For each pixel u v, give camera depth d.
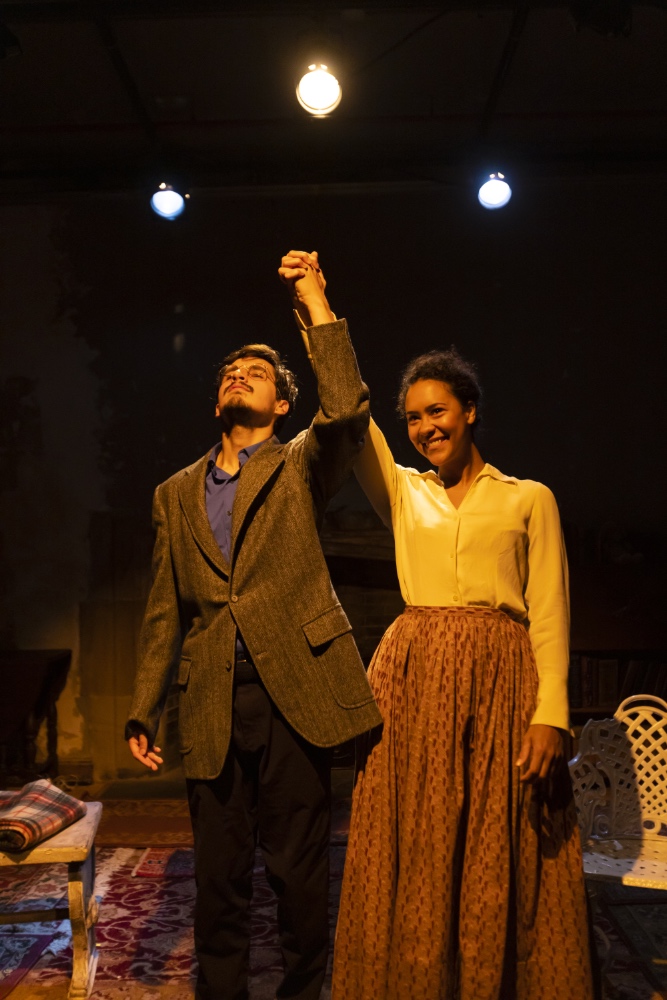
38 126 4.63
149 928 2.59
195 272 4.95
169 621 1.88
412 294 4.96
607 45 4.02
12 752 4.58
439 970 1.50
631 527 4.87
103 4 3.52
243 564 1.72
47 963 2.37
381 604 5.07
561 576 1.69
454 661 1.61
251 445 1.88
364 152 4.89
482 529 1.66
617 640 4.62
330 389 1.66
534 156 4.84
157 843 3.49
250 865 1.79
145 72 4.16
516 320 4.95
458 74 4.23
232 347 4.93
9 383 4.91
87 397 4.91
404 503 1.77
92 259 4.94
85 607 4.80
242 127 4.67
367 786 1.62
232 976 1.76
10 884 2.98
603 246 4.95
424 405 1.73
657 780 2.20
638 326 4.93
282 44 3.96
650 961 2.31
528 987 1.53
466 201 4.96
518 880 1.55
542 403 4.93
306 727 1.66
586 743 2.18
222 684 1.69
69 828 2.23
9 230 4.95
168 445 4.89
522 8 3.55
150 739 1.85
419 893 1.53
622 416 4.91
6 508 4.87
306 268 1.75
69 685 4.77
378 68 4.16
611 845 2.06
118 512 4.86
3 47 3.63
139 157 4.88
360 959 1.55
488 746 1.58
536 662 1.64
